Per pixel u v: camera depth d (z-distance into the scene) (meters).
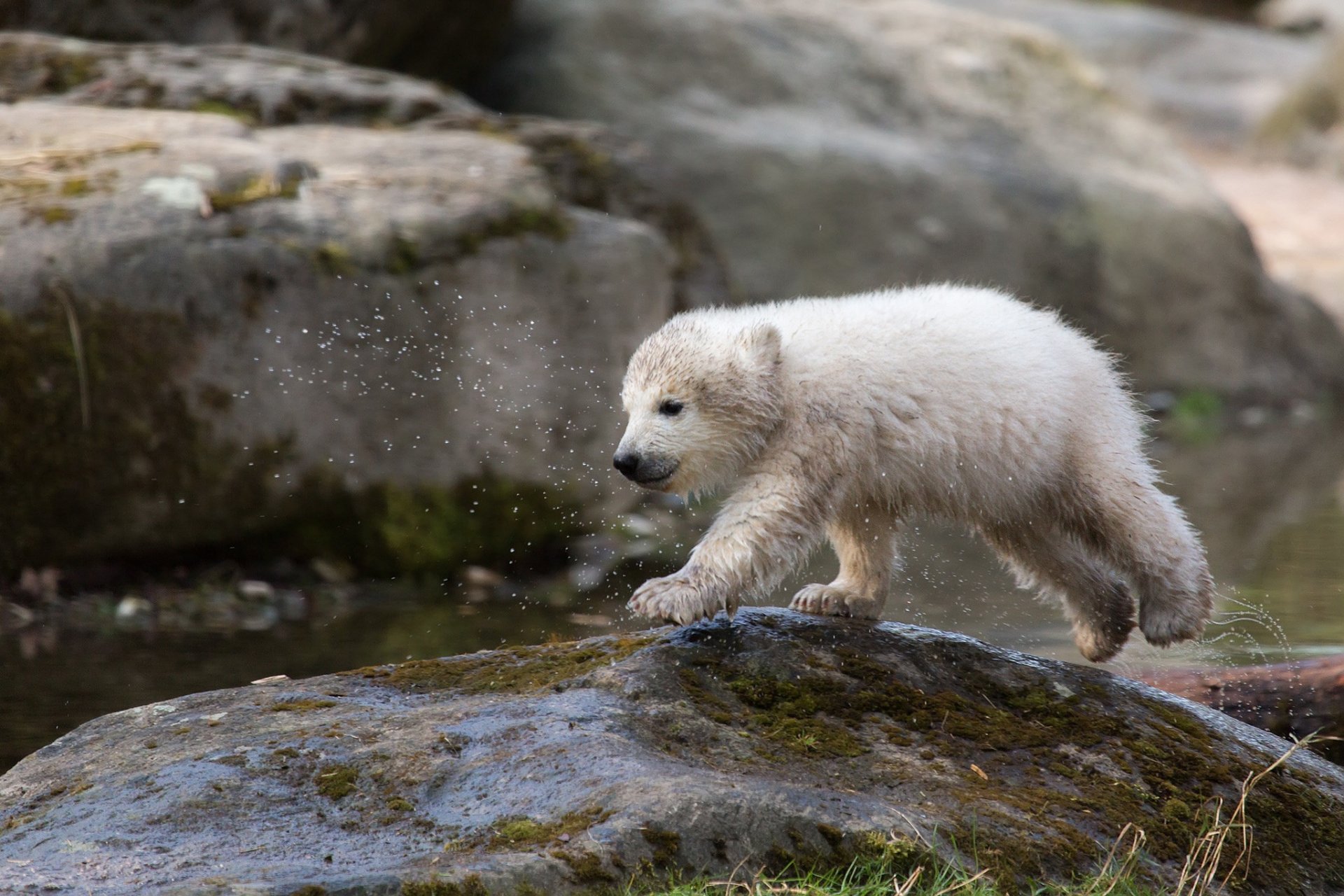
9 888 4.70
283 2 17.56
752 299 22.30
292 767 5.55
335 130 14.47
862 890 4.86
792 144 23.41
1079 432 7.51
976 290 7.87
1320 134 37.91
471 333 12.95
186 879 4.73
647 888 4.73
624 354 13.80
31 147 12.80
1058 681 6.73
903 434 6.96
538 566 13.55
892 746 5.93
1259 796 6.11
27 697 9.02
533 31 23.16
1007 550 8.17
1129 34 44.72
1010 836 5.31
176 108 14.35
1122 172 26.72
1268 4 52.94
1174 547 7.56
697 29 24.36
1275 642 10.20
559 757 5.39
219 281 11.89
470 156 14.14
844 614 7.74
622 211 16.23
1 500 11.44
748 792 5.11
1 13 16.09
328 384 12.36
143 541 12.02
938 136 25.62
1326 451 21.66
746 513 6.75
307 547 12.65
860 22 27.08
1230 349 26.06
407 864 4.77
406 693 6.48
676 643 6.48
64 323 11.34
